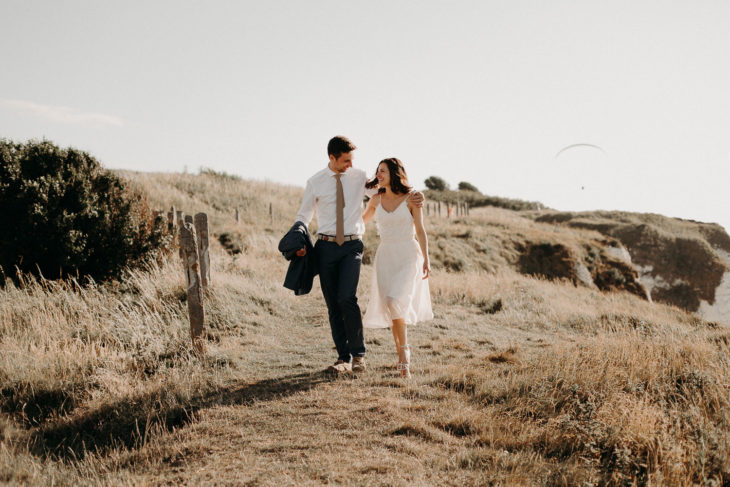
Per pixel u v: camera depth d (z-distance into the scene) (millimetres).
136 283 8414
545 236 32188
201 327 5711
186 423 3998
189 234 5617
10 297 7297
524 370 5219
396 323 4906
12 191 8562
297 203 30000
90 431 4180
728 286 38969
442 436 3666
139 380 4984
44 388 4738
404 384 4691
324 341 6703
